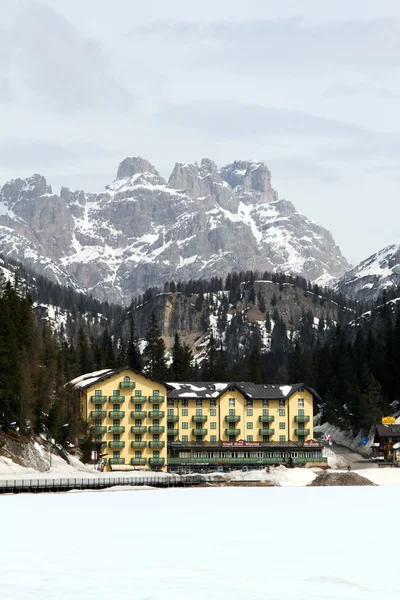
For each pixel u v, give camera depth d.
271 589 86.75
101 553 111.94
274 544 121.00
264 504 186.25
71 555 110.12
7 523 147.62
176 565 101.94
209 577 93.50
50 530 137.75
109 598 81.88
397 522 149.38
